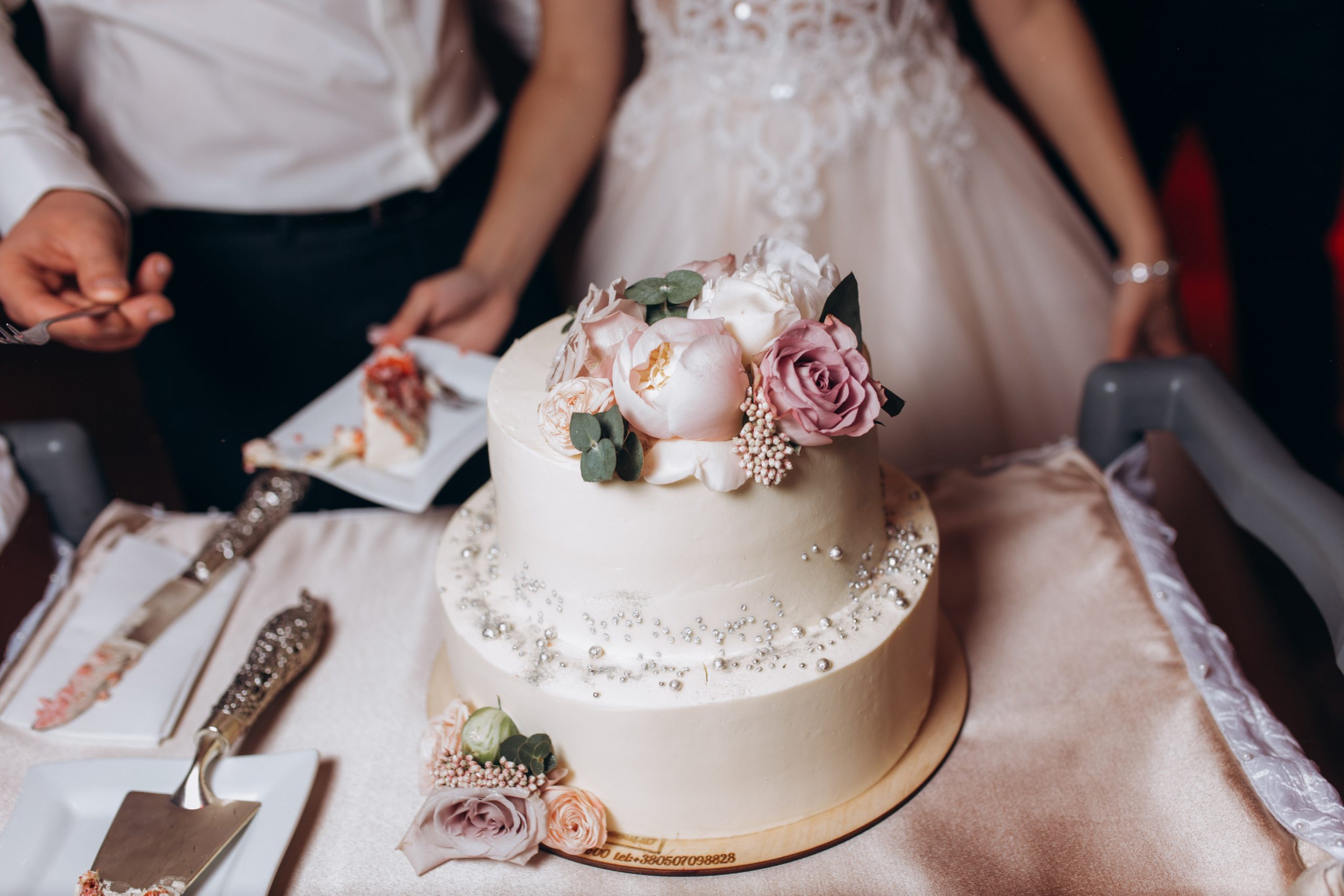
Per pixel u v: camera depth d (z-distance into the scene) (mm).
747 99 1707
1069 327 1862
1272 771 816
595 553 748
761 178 1722
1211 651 976
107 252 1247
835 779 823
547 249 2100
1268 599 1487
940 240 1736
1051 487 1212
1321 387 2244
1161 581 1057
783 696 746
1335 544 911
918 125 1723
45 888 791
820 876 789
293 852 842
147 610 1091
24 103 1369
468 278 1696
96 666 1021
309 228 1716
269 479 1262
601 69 1827
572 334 717
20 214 1346
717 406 643
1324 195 2172
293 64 1562
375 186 1725
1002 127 1884
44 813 840
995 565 1115
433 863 766
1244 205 2326
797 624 794
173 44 1516
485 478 2076
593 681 765
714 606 760
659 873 786
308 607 1073
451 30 1749
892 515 926
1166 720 901
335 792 897
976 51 2814
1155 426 1212
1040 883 776
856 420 681
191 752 953
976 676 991
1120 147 1824
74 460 1205
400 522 1257
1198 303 2484
